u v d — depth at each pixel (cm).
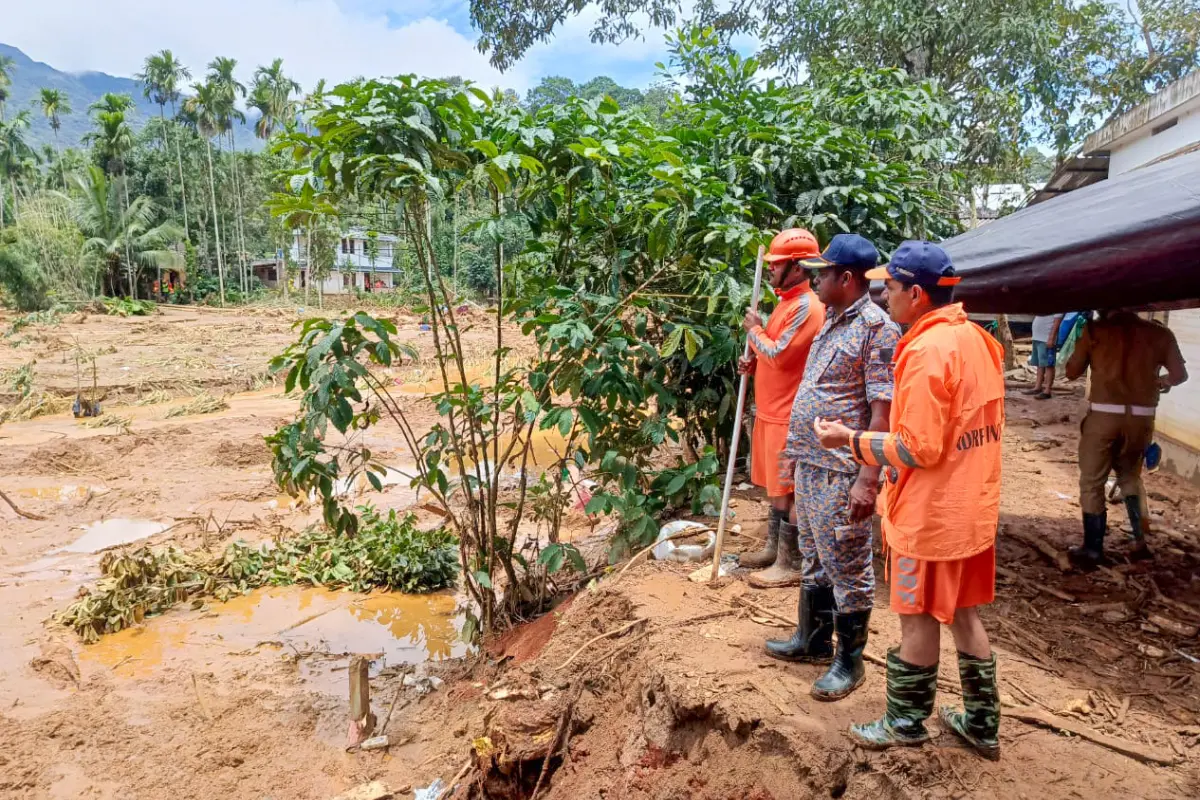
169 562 779
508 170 530
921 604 269
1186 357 780
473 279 2947
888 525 277
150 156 5281
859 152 793
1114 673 357
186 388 1884
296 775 479
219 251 4766
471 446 614
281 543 852
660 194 562
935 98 989
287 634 681
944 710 304
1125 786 269
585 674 430
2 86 6250
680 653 382
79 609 693
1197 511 651
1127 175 466
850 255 323
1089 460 506
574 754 403
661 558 530
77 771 485
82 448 1228
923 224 824
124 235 4281
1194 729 305
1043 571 497
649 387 605
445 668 611
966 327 264
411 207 553
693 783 326
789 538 458
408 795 454
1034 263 369
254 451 1237
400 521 923
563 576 710
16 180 5322
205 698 570
